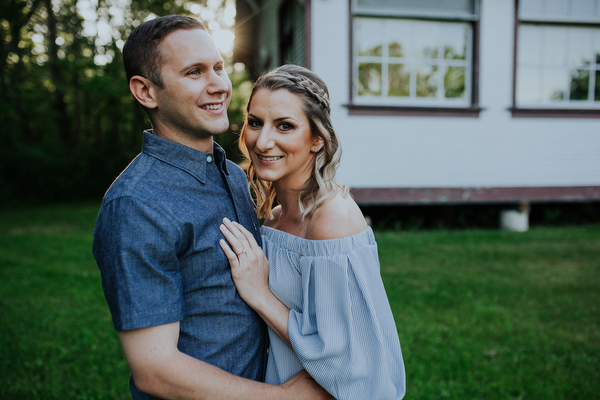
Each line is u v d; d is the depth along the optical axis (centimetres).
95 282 480
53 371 286
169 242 111
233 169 156
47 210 1252
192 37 122
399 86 744
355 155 731
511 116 762
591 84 788
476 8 734
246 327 130
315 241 129
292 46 832
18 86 1480
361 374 123
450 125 749
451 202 757
